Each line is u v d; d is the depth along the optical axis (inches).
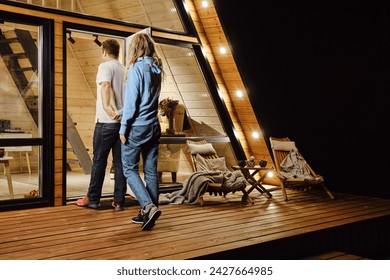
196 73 267.1
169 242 148.9
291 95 246.8
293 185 232.4
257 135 274.1
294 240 162.4
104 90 186.7
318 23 219.1
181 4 254.1
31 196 209.6
